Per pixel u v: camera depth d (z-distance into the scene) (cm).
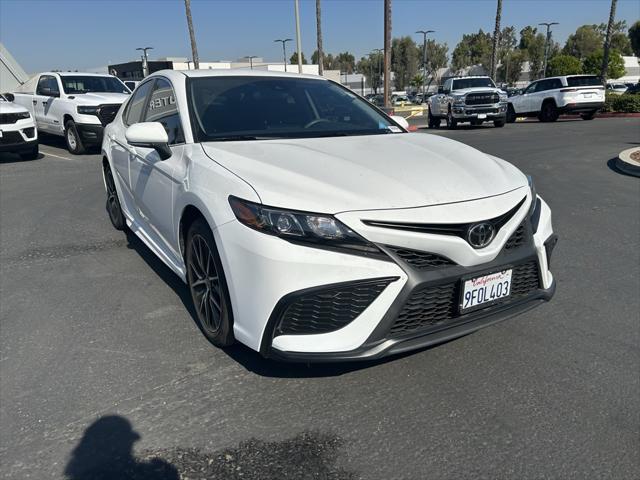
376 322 242
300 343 244
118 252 506
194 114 346
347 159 290
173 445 235
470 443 235
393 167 283
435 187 266
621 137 1405
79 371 296
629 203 674
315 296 239
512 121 2294
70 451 232
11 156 1255
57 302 391
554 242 306
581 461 223
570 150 1159
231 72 402
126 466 223
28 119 1142
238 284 256
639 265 454
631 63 8750
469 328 262
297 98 390
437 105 2114
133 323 354
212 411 259
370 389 276
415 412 257
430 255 248
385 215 242
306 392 274
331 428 246
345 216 240
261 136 338
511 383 280
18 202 730
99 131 1222
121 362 305
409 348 249
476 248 256
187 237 317
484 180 285
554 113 2086
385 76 2116
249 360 305
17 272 454
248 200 250
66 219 633
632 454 227
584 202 683
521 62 8881
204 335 336
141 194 406
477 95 1900
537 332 337
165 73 406
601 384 279
